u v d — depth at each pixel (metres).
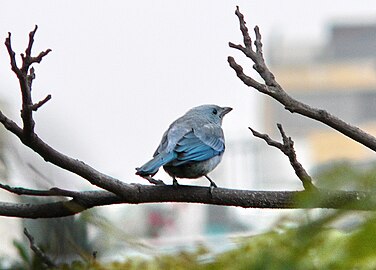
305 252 4.87
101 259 8.81
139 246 7.44
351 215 4.71
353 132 9.07
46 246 9.45
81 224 9.20
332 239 4.89
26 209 9.38
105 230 7.47
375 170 4.73
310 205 4.83
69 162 8.80
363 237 4.47
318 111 9.05
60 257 9.35
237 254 6.18
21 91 7.91
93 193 9.45
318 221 4.78
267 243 5.68
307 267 4.86
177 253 7.42
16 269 9.28
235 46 9.28
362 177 4.71
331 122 9.06
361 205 4.64
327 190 4.77
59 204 9.36
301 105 9.00
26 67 7.81
